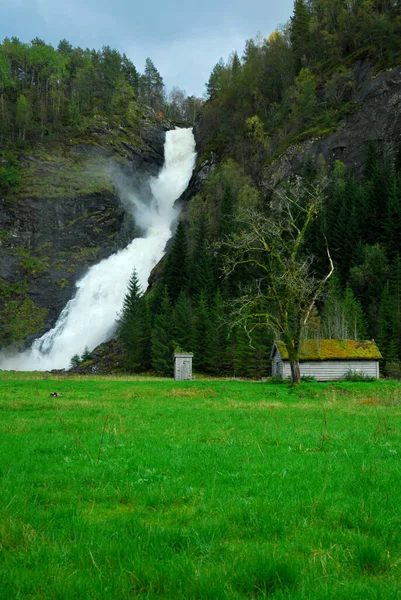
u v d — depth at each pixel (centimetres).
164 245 13388
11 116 16538
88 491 858
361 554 574
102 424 1733
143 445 1309
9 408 2277
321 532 661
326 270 8362
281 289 6700
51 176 14400
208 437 1474
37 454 1198
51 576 526
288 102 14425
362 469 1003
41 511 740
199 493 848
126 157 16175
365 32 14338
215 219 10925
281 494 823
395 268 7700
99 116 17625
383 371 6031
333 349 4806
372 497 810
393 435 1498
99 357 8838
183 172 16950
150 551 596
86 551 592
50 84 18600
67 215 13688
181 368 5516
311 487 877
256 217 4375
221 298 7688
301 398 3145
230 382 4216
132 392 3275
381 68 12544
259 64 17012
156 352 7125
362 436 1480
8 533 640
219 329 7106
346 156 11675
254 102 16150
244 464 1060
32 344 10788
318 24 16062
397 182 9431
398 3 14400
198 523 680
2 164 14425
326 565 558
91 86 19088
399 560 570
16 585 505
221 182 12294
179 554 586
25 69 18838
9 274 12312
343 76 13525
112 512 771
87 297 11694
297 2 16550
